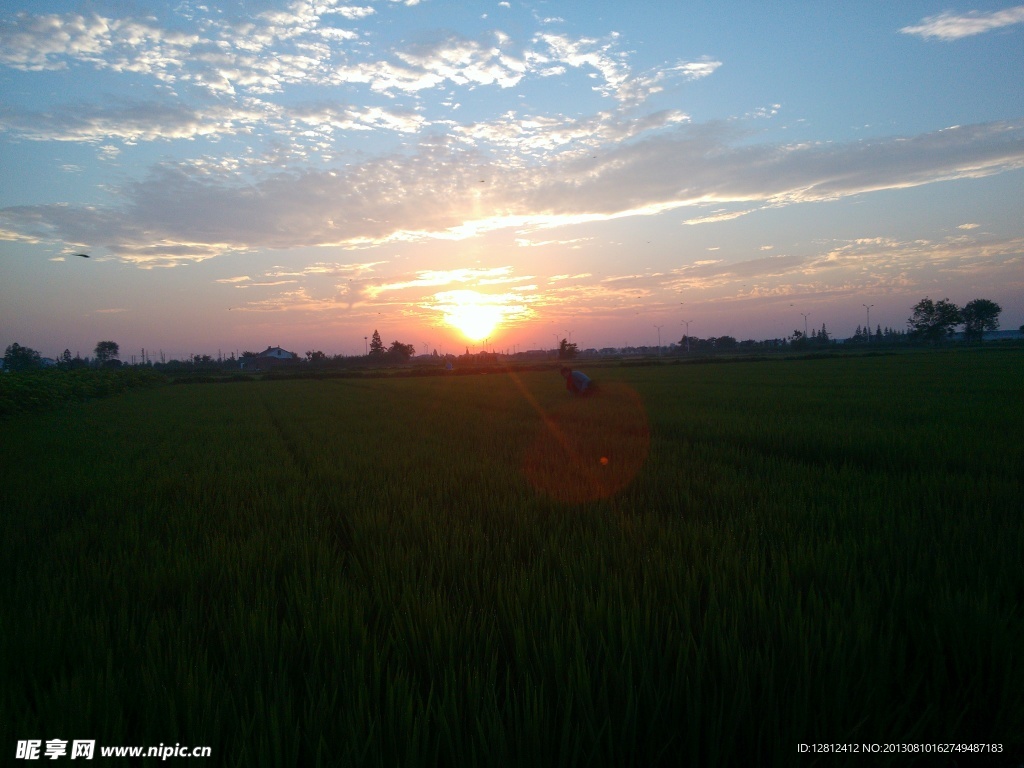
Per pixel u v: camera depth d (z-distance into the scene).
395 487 6.54
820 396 17.80
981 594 3.17
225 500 6.35
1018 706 2.41
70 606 3.36
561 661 2.59
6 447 10.95
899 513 4.80
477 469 7.65
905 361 47.47
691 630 2.88
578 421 13.66
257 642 2.85
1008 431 9.15
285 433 13.13
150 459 9.34
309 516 5.58
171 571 3.89
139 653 2.83
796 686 2.42
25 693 2.63
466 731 2.33
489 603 3.35
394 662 2.81
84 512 6.01
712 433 10.48
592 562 3.76
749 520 4.73
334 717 2.36
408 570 3.84
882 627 2.76
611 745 2.19
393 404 21.59
